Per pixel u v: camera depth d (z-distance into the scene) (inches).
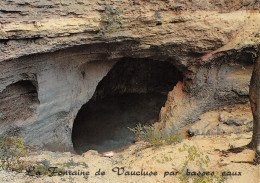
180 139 271.3
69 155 275.4
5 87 267.9
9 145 259.4
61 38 266.1
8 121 290.0
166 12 308.8
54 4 258.1
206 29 319.9
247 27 326.3
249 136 268.1
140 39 309.4
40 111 305.6
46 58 282.8
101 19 280.2
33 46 255.3
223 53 330.6
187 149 239.9
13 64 258.4
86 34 280.1
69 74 323.6
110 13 285.6
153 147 260.2
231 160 205.3
